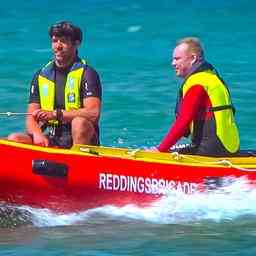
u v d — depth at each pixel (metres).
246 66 51.62
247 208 29.19
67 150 28.44
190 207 29.02
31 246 26.94
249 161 29.77
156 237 27.55
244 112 41.12
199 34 61.16
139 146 36.44
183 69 29.53
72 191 28.48
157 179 28.97
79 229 28.14
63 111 29.12
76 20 65.56
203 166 29.23
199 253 26.38
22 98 43.81
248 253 26.38
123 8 69.69
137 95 43.94
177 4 71.38
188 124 29.27
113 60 52.75
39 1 71.88
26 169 28.03
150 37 59.75
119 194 28.78
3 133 37.69
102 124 39.12
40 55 53.88
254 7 70.00
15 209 28.52
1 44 57.12
